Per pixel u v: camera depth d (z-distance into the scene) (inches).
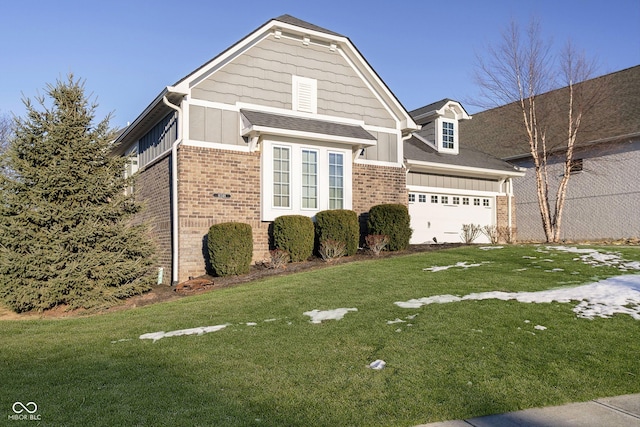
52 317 364.2
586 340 235.3
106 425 148.0
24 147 388.5
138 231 427.2
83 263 387.5
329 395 173.0
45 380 193.2
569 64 748.6
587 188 782.5
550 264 422.9
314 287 361.1
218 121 495.2
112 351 233.5
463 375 193.6
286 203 520.7
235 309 310.7
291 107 543.5
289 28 534.3
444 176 730.8
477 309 285.6
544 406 170.9
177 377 191.2
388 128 621.3
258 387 179.9
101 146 410.9
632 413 165.2
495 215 790.5
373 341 234.7
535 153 751.1
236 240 452.1
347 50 584.1
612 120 750.5
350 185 561.0
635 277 359.9
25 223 380.2
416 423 154.0
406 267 429.4
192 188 474.9
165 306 346.6
